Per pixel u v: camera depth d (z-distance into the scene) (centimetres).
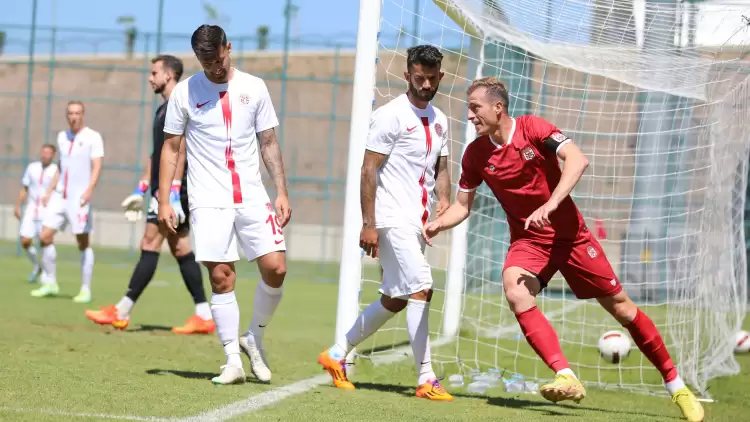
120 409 1204
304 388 1512
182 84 1489
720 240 1800
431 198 1509
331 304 3403
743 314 2031
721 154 1755
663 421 1351
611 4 1873
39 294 3081
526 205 1389
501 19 2002
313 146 7269
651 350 1422
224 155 1470
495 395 1592
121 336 2114
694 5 1803
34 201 3588
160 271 4803
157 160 2188
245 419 1177
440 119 1502
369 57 1783
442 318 2480
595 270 1389
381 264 1514
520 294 1357
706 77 1805
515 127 1370
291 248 6944
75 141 2973
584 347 2339
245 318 2791
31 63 5238
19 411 1148
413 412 1313
